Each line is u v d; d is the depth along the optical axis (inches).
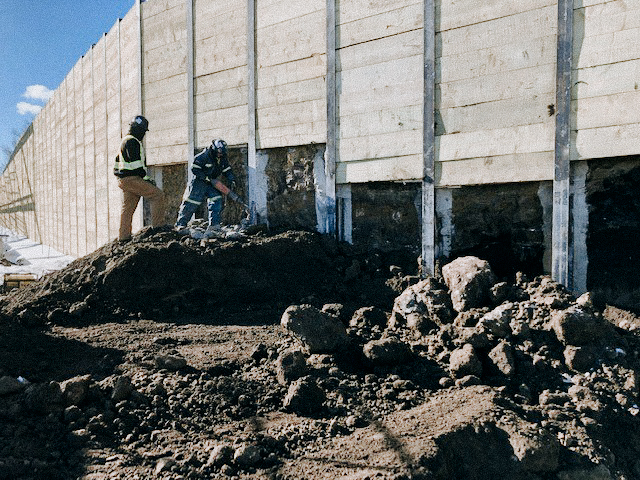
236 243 253.6
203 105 340.8
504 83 212.7
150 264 237.8
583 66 192.7
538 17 203.2
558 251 199.5
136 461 116.6
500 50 213.3
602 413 136.8
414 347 174.2
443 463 112.5
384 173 252.5
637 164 185.6
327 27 271.0
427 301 195.5
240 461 115.0
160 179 386.3
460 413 131.6
